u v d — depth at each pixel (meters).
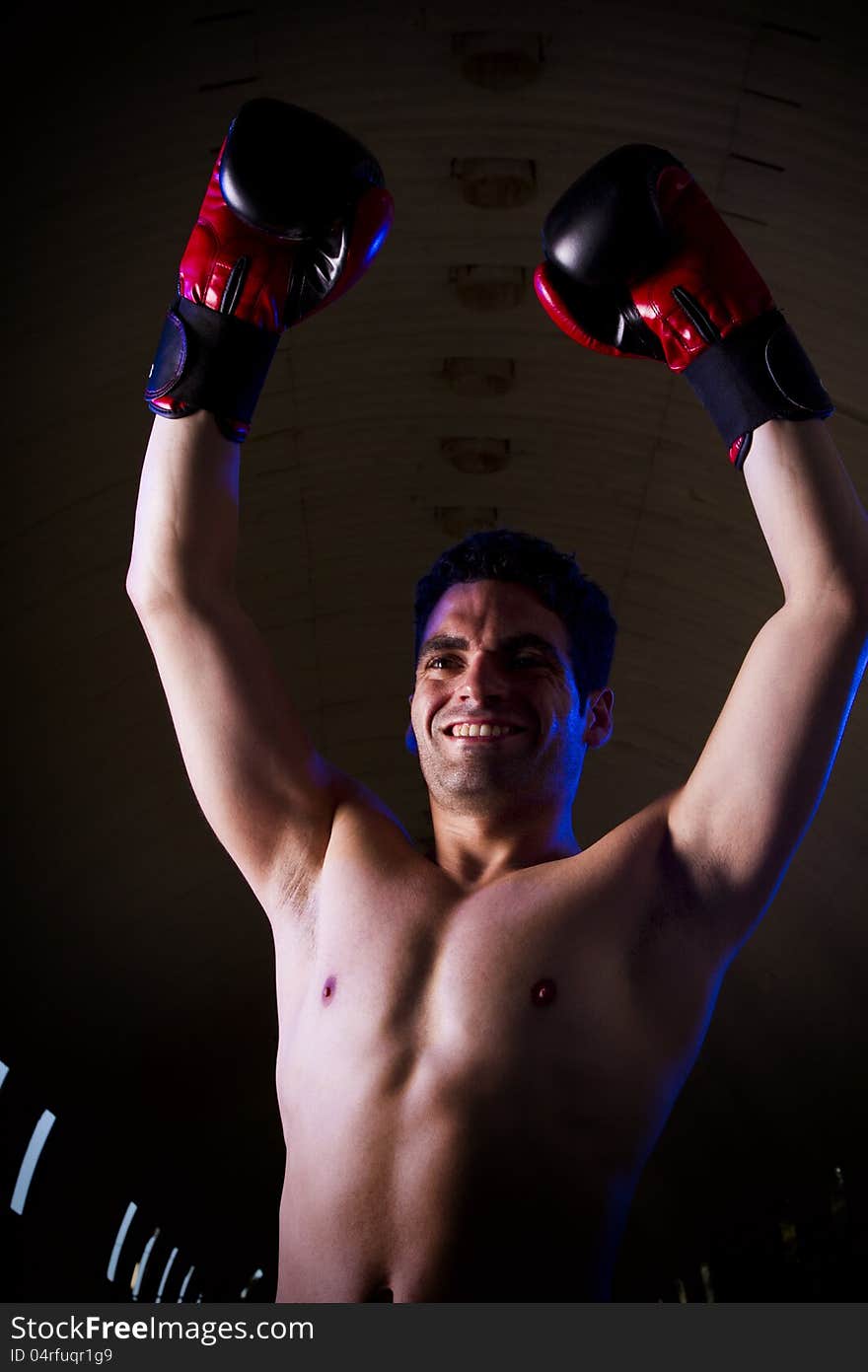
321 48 9.45
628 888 2.53
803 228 10.30
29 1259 23.31
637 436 13.37
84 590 14.21
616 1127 2.39
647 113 9.84
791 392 2.71
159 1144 27.14
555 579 2.89
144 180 10.07
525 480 14.15
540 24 9.28
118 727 16.41
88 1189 25.36
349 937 2.59
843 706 2.50
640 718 17.69
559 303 3.06
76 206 10.13
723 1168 27.78
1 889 17.78
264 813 2.77
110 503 13.27
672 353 2.87
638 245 2.88
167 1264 31.78
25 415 11.98
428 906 2.59
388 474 14.11
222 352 2.85
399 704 18.12
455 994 2.44
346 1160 2.36
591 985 2.43
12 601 13.92
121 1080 24.03
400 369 12.84
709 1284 30.11
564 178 10.63
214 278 2.88
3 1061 20.80
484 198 10.80
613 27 9.21
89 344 11.45
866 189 9.80
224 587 2.81
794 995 21.23
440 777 2.74
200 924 21.28
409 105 9.98
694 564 14.79
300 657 16.84
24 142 9.53
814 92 9.23
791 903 19.06
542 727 2.73
